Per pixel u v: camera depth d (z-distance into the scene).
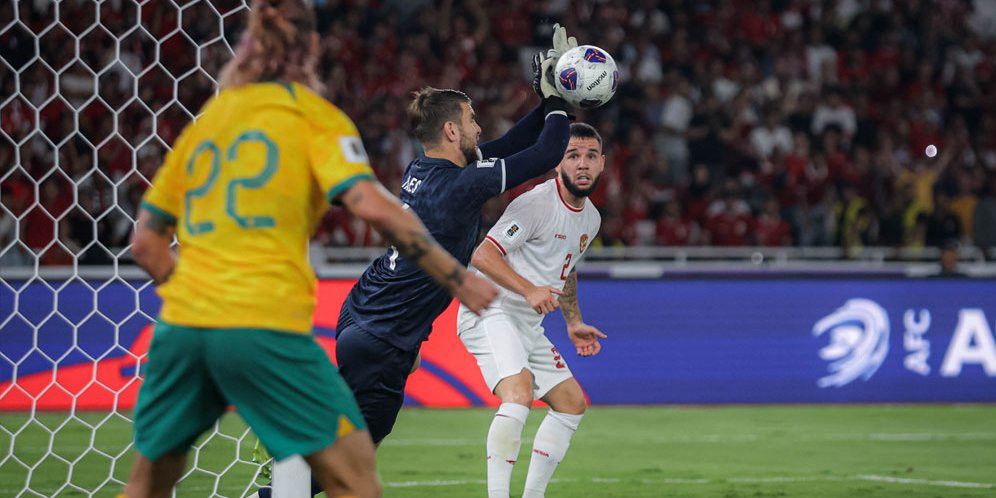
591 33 62.59
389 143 53.81
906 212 54.25
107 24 41.56
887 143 59.66
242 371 11.67
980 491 24.91
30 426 32.97
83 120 40.56
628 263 49.50
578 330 20.92
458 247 17.08
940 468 28.31
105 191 39.50
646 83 59.72
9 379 35.53
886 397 42.19
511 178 16.83
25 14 41.28
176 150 12.52
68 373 35.75
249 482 24.12
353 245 48.19
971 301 42.75
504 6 63.59
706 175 55.44
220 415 12.62
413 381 39.12
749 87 61.47
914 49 69.06
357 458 12.21
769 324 41.78
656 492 24.52
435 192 16.92
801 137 58.53
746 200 55.53
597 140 20.30
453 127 17.34
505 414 19.38
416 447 30.89
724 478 26.50
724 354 41.47
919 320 42.50
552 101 17.70
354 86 56.12
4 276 35.34
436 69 58.41
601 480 26.11
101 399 36.09
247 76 12.31
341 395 12.16
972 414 39.50
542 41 63.34
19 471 25.94
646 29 63.53
